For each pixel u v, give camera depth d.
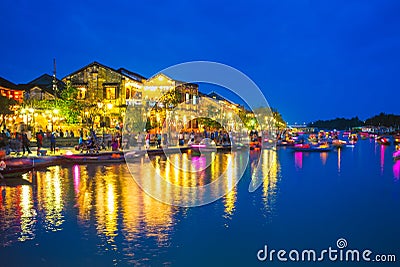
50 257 8.13
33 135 41.44
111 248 8.70
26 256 8.19
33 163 23.77
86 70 56.09
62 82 59.28
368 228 10.45
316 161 31.81
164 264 7.83
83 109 44.44
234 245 9.02
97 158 27.61
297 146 46.41
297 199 14.38
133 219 11.16
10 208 12.38
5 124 41.97
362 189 16.75
